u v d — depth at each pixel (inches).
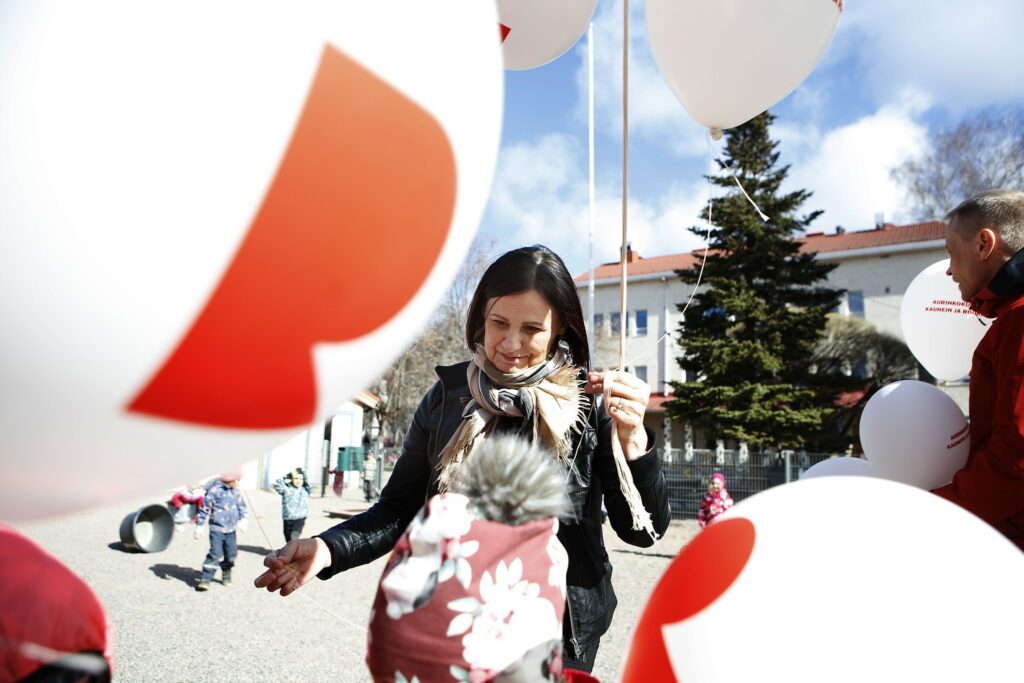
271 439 37.3
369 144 32.4
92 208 26.7
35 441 31.5
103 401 30.3
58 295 27.1
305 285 31.8
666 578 45.4
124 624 227.1
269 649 204.8
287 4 30.6
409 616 41.9
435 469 68.4
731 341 655.8
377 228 33.4
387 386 1029.2
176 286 28.5
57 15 28.0
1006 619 35.1
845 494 43.3
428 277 38.5
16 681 35.1
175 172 27.6
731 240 668.1
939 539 38.5
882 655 34.1
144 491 37.5
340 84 31.4
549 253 67.6
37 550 39.6
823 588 36.8
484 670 40.9
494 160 42.4
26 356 28.3
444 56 36.2
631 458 62.4
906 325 117.8
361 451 697.0
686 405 670.5
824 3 83.6
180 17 28.6
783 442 641.0
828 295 679.7
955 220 78.1
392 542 69.8
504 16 90.2
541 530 45.0
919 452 77.9
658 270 1140.5
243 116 28.8
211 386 31.7
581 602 64.1
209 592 277.1
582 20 94.0
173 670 184.7
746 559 40.3
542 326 64.5
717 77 91.0
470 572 42.0
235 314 30.4
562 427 62.9
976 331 105.2
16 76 27.0
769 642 36.2
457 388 70.1
